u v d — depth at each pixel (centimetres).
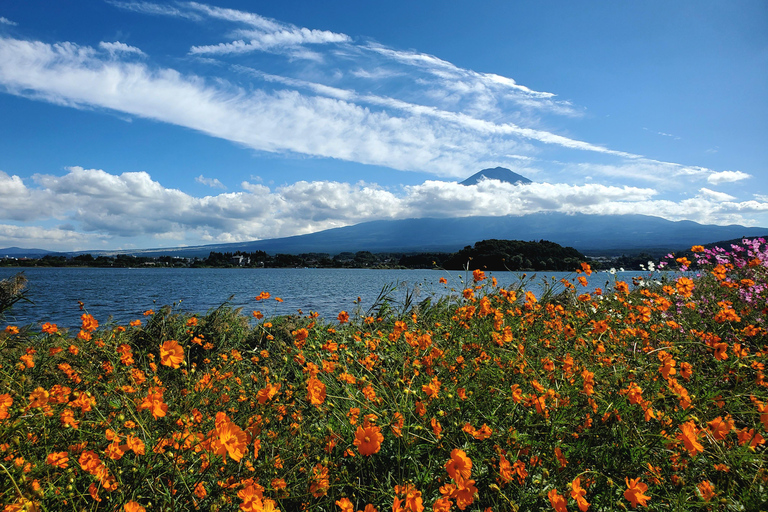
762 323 391
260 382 308
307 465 200
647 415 208
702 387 242
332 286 3609
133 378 253
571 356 301
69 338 387
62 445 192
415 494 147
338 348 342
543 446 197
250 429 188
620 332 344
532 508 173
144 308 1664
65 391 207
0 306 247
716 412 216
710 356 295
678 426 199
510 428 211
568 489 175
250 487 150
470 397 248
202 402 255
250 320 677
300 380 273
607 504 180
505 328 332
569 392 239
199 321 563
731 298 454
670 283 510
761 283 482
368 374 290
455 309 449
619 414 212
